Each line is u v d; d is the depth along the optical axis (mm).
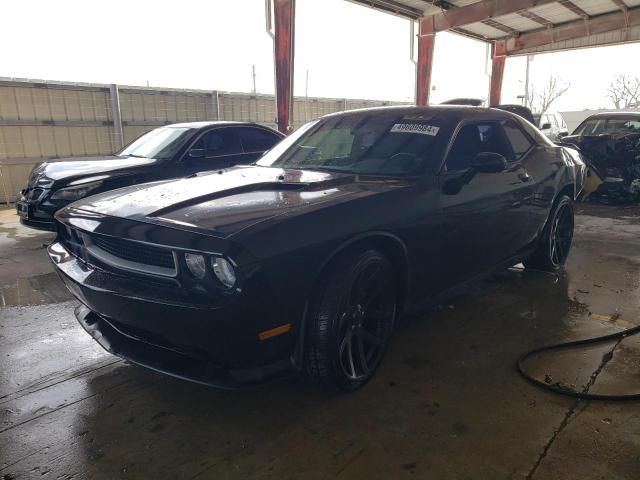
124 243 2232
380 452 2061
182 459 2039
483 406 2383
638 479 1879
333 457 2033
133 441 2162
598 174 7961
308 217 2205
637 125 8984
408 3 14812
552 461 1986
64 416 2355
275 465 1993
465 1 14797
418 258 2748
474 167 2953
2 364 2881
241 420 2303
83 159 6055
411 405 2396
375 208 2471
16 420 2326
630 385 2537
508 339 3111
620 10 16719
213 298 1980
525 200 3639
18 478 1938
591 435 2145
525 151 3883
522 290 4004
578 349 2959
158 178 5609
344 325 2379
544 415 2301
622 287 4051
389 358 2879
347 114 3695
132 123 11273
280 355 2164
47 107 10102
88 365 2867
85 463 2025
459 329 3270
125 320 2193
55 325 3455
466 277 3223
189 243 1990
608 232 6117
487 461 1993
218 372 2123
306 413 2350
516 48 20250
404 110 3455
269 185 2693
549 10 16438
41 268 4941
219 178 2984
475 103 11438
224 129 6289
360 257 2373
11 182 9875
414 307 2887
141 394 2543
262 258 1979
